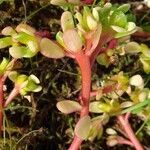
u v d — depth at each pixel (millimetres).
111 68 170
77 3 145
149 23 176
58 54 125
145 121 157
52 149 163
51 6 166
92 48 123
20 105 159
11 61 141
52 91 164
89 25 119
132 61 172
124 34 126
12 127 158
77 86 165
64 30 123
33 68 161
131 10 177
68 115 164
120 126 168
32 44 129
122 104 149
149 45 175
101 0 152
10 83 157
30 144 159
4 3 161
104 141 169
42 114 162
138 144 155
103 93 148
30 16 161
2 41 135
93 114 166
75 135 137
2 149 151
